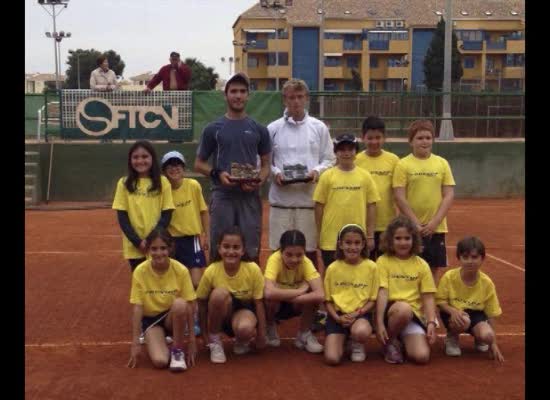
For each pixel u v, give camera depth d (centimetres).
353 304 561
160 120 1645
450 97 1819
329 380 513
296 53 6019
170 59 1680
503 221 1375
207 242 676
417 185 633
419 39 6000
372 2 6194
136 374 525
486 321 571
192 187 649
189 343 555
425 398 478
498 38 6056
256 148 616
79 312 704
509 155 1784
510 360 557
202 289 574
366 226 626
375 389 495
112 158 1666
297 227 648
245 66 6097
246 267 568
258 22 6084
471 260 557
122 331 640
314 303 570
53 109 1730
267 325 594
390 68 6031
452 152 1775
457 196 1786
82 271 901
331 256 621
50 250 1049
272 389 494
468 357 568
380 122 642
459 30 6028
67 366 543
